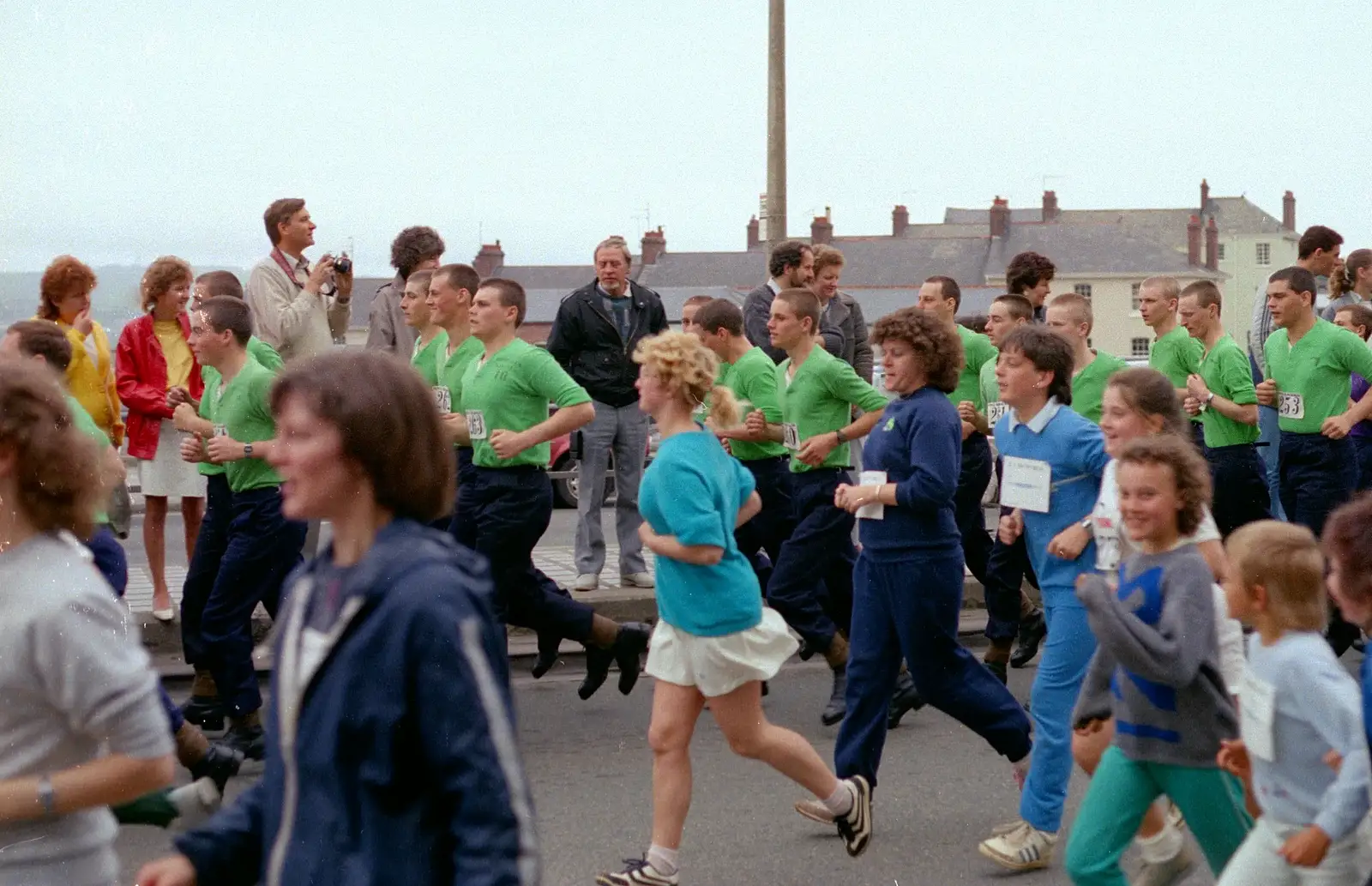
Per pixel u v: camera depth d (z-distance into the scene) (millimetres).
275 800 2602
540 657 8562
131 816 3598
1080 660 5605
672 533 5285
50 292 8719
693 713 5418
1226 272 99000
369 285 58844
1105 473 5410
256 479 7070
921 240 86000
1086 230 84375
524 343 7812
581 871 5777
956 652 5992
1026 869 5738
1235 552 3879
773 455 8805
